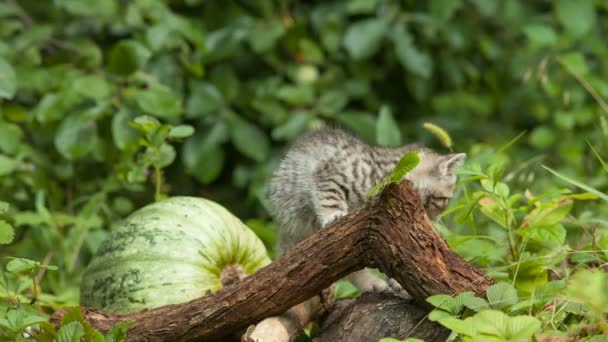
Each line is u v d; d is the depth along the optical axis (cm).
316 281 554
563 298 529
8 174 970
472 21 1365
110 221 962
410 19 1248
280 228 763
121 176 953
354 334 564
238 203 1230
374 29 1212
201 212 679
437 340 545
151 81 1041
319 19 1255
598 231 742
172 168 1228
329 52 1275
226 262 672
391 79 1341
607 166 671
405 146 795
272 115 1175
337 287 716
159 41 1059
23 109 1051
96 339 543
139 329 570
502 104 1370
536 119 1373
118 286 652
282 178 755
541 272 587
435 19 1238
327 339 600
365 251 546
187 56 1131
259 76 1274
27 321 557
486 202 679
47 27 1072
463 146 1275
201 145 1153
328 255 549
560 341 516
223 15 1240
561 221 718
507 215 659
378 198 577
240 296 561
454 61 1322
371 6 1211
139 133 982
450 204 805
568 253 616
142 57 1027
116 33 1190
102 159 1022
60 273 854
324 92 1231
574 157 1184
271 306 560
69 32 1182
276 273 559
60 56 1080
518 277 589
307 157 744
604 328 509
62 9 1198
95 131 1003
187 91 1197
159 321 570
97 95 973
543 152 1260
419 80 1290
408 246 531
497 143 1288
